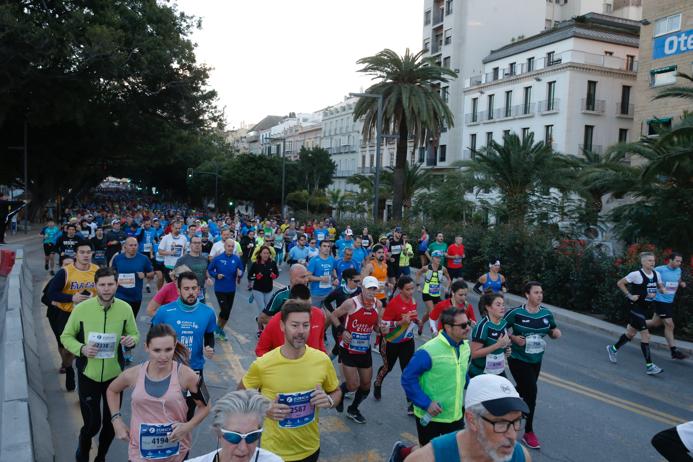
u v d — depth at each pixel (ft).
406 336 24.43
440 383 15.55
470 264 70.74
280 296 22.04
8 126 121.39
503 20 181.98
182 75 115.75
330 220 109.81
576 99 138.41
